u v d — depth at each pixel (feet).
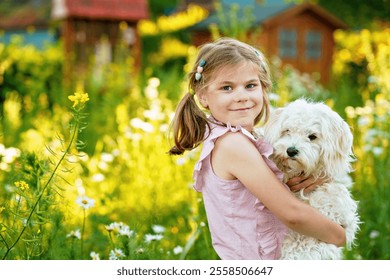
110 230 15.21
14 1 80.94
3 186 18.35
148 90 29.09
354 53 58.85
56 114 31.91
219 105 11.12
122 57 57.21
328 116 12.16
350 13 80.18
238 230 11.11
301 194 12.22
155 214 19.90
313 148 11.94
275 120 12.30
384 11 79.25
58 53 52.54
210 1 73.77
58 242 15.02
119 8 57.31
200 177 11.55
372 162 23.04
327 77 63.82
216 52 11.23
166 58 70.74
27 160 12.78
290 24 61.26
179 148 12.09
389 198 20.70
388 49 31.91
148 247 15.79
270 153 11.35
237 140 10.92
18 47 49.73
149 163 23.99
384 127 23.97
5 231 12.94
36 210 12.59
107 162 26.25
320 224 10.85
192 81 11.81
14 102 34.47
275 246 11.43
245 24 37.04
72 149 21.17
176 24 73.92
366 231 19.63
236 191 11.07
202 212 16.55
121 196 22.29
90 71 48.65
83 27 56.49
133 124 25.08
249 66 11.12
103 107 36.27
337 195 12.19
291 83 40.55
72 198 18.40
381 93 28.09
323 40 63.72
